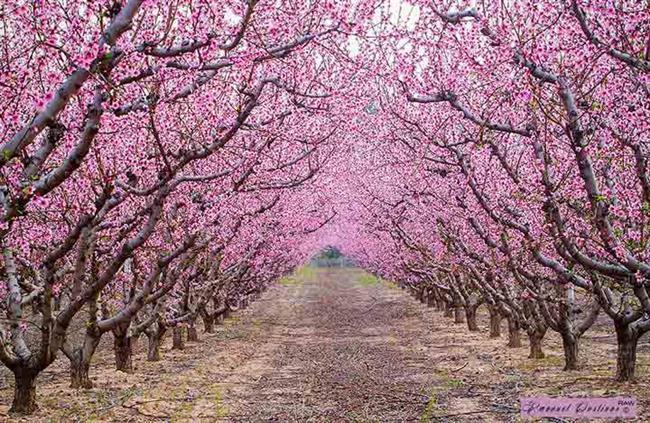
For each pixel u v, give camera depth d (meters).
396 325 24.27
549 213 8.88
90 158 9.09
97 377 13.37
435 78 10.02
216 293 20.50
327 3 7.47
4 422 9.55
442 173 12.17
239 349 18.36
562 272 10.36
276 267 29.45
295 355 17.50
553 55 8.14
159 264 10.88
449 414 10.13
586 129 8.41
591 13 8.02
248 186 12.54
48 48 7.14
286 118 11.95
